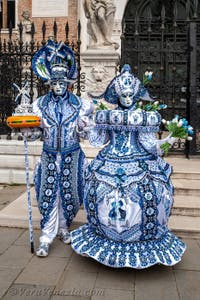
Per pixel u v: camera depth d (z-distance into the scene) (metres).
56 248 4.42
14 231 5.00
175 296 3.41
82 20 14.42
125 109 4.05
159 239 3.90
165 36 12.52
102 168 3.90
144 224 3.71
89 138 4.16
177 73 11.35
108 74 7.73
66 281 3.65
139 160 3.85
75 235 4.23
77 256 4.21
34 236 4.81
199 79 8.49
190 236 4.93
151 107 4.27
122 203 3.68
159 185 3.80
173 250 3.89
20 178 7.70
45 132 4.30
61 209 4.41
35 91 8.36
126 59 10.77
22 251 4.34
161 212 3.80
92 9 7.70
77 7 15.02
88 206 3.92
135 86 4.04
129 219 3.68
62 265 3.98
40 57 4.38
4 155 7.71
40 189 4.30
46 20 15.27
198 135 8.54
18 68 8.12
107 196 3.73
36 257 4.17
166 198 3.85
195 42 8.04
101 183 3.80
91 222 3.94
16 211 5.50
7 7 16.31
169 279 3.73
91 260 4.11
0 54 8.08
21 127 4.16
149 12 14.48
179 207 5.47
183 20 13.17
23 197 6.25
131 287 3.56
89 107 4.36
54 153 4.27
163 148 3.94
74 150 4.32
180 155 8.30
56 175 4.25
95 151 7.28
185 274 3.84
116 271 3.87
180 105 9.60
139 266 3.62
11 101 8.19
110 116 3.87
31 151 7.59
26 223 5.14
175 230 4.93
